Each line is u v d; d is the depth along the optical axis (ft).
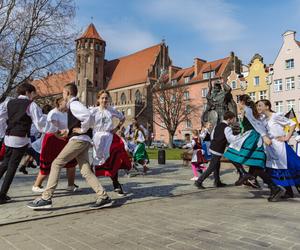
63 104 20.97
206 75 203.21
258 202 21.06
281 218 16.51
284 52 158.10
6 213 17.72
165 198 22.63
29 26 65.16
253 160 21.27
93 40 263.29
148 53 260.21
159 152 59.98
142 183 31.17
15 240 13.21
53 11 66.85
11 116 20.61
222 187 28.37
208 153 36.83
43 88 68.18
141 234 13.89
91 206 18.90
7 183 20.45
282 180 22.06
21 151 20.74
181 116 185.47
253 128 22.02
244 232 14.05
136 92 246.88
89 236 13.69
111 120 22.17
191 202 21.15
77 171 43.65
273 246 12.23
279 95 158.92
